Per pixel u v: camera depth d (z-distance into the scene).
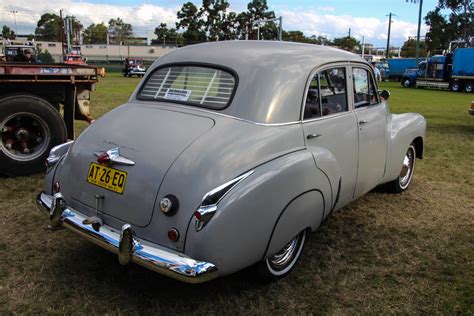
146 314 3.00
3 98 5.42
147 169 2.88
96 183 3.13
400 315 3.10
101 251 3.87
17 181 5.60
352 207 5.20
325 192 3.43
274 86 3.27
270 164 2.96
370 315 3.09
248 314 3.05
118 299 3.16
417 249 4.13
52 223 3.32
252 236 2.82
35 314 2.96
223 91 3.29
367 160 4.34
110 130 3.32
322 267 3.73
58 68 5.91
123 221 2.97
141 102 3.67
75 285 3.31
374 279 3.56
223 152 2.84
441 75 37.06
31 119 5.72
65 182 3.39
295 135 3.28
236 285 3.38
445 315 3.10
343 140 3.84
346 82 4.07
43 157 5.78
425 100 22.64
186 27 91.25
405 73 40.12
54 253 3.81
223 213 2.67
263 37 78.56
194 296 3.23
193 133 3.01
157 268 2.68
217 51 3.62
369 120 4.32
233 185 2.75
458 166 7.32
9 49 26.77
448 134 10.70
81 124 9.70
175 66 3.69
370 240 4.30
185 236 2.69
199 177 2.74
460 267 3.79
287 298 3.25
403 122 5.22
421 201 5.48
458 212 5.14
